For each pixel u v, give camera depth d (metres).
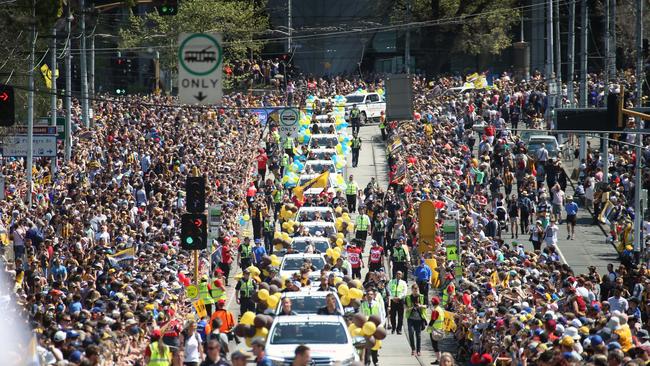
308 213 118.62
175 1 94.69
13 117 75.75
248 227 135.75
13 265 84.50
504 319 70.44
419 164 142.50
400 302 89.31
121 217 111.81
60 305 69.69
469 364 79.06
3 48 110.12
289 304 70.62
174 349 64.06
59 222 105.94
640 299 82.81
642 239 117.50
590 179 144.38
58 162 139.62
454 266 94.38
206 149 149.88
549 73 192.12
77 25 142.75
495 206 133.88
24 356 53.16
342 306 75.88
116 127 157.12
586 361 55.03
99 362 54.81
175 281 86.62
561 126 100.88
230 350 77.81
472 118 178.62
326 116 182.75
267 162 163.50
